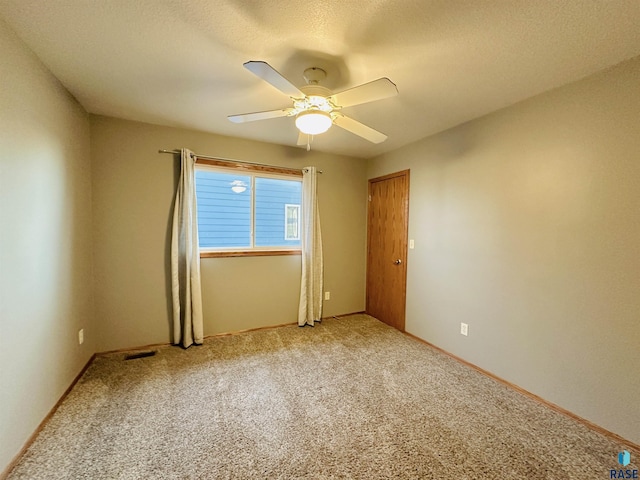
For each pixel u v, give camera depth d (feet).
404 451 5.20
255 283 11.27
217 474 4.67
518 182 7.34
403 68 5.90
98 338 8.89
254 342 10.14
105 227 8.80
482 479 4.65
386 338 10.68
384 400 6.76
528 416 6.27
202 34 4.95
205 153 10.09
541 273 6.88
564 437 5.63
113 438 5.41
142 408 6.33
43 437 5.41
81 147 7.90
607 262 5.78
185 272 9.67
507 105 7.55
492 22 4.54
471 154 8.58
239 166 10.68
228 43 5.19
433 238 9.96
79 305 7.66
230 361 8.66
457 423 5.99
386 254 12.32
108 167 8.77
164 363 8.47
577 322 6.24
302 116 5.72
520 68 5.84
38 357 5.59
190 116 8.66
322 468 4.81
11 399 4.75
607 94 5.74
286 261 11.85
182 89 6.96
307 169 11.80
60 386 6.49
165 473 4.67
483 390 7.27
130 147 9.04
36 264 5.56
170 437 5.47
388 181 12.19
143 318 9.43
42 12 4.41
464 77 6.21
